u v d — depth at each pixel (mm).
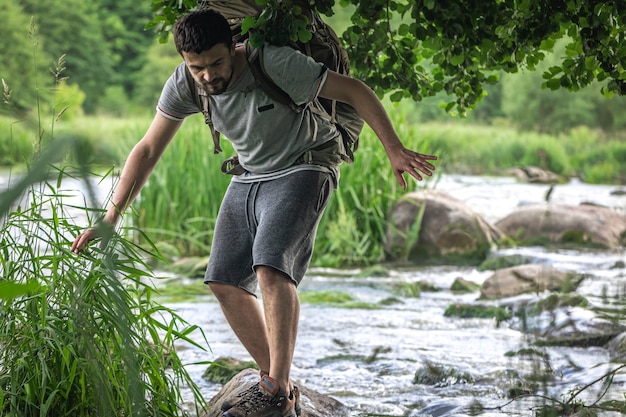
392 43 4672
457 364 5602
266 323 3875
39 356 3275
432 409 4555
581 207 11922
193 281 8984
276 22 3684
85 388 3387
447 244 10648
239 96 3732
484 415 4309
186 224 10906
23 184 1294
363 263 10555
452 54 4535
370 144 11414
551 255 10305
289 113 3756
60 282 3387
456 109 4965
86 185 1447
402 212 10875
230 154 11289
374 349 6113
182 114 3969
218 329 6711
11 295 2062
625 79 4402
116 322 3236
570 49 4559
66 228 3643
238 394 3863
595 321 5957
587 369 4992
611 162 28578
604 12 4238
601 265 9547
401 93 4824
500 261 9891
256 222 3898
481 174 26969
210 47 3533
